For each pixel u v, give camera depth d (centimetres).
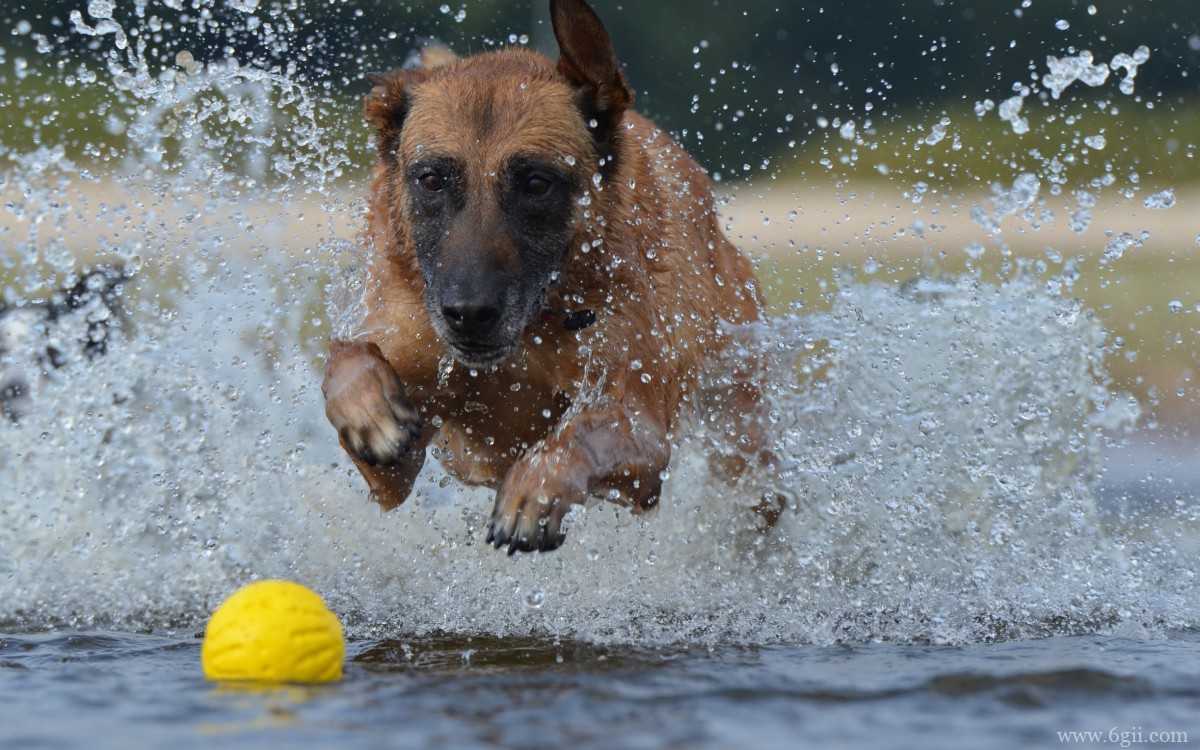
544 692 657
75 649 810
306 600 709
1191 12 4766
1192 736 580
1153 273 3052
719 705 629
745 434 1138
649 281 970
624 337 928
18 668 744
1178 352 2291
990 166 4216
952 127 4447
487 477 1034
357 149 1218
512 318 877
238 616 698
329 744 546
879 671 725
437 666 752
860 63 4731
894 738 570
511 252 877
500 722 589
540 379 935
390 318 920
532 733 568
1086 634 884
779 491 1130
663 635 862
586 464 857
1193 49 4788
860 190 4250
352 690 661
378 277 938
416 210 900
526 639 848
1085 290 2723
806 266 1280
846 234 3659
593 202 920
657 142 1105
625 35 4606
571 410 912
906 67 4716
